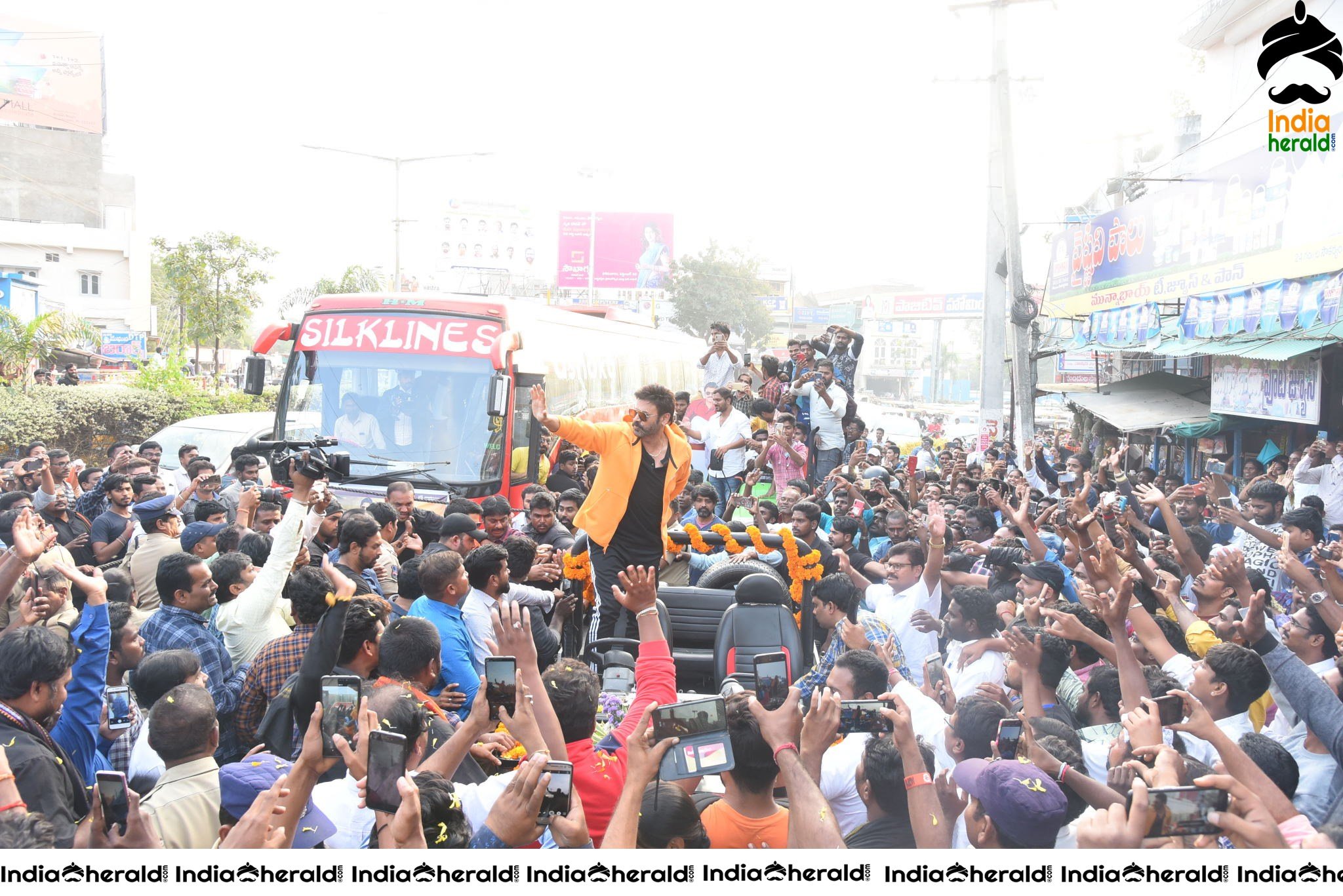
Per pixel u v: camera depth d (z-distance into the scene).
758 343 67.38
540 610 6.30
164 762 3.78
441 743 4.13
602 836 3.74
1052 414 47.88
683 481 6.50
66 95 52.19
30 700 3.83
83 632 4.52
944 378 94.75
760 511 8.76
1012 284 21.47
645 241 64.62
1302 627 5.35
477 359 11.61
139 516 7.54
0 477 10.31
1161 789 2.91
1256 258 14.53
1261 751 3.73
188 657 4.46
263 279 42.50
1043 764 3.58
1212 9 19.69
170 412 22.55
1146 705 3.60
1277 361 14.97
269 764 3.93
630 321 19.94
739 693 3.64
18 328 22.31
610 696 5.50
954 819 3.77
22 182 51.69
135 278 50.50
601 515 6.36
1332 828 3.06
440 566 5.32
